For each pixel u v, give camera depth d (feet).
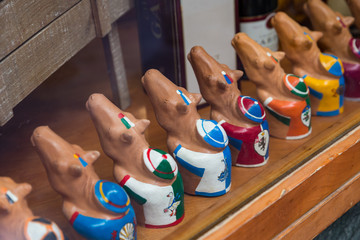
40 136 1.75
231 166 2.34
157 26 2.59
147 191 1.94
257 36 2.97
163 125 2.15
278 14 2.68
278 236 2.28
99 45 2.35
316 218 2.47
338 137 2.60
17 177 1.81
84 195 1.80
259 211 2.11
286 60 3.01
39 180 1.84
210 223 2.04
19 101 1.78
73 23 2.06
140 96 2.48
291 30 2.64
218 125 2.15
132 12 2.54
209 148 2.11
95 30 2.26
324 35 2.90
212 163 2.11
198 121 2.13
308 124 2.57
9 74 1.71
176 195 2.00
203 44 2.66
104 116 1.93
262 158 2.39
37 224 1.62
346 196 2.65
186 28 2.56
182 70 2.63
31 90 1.84
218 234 1.98
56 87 2.09
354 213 2.84
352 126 2.69
